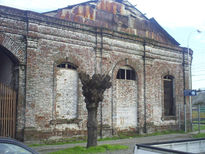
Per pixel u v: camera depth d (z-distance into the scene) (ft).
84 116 44.06
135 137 49.24
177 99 60.70
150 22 58.29
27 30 38.73
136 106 52.08
